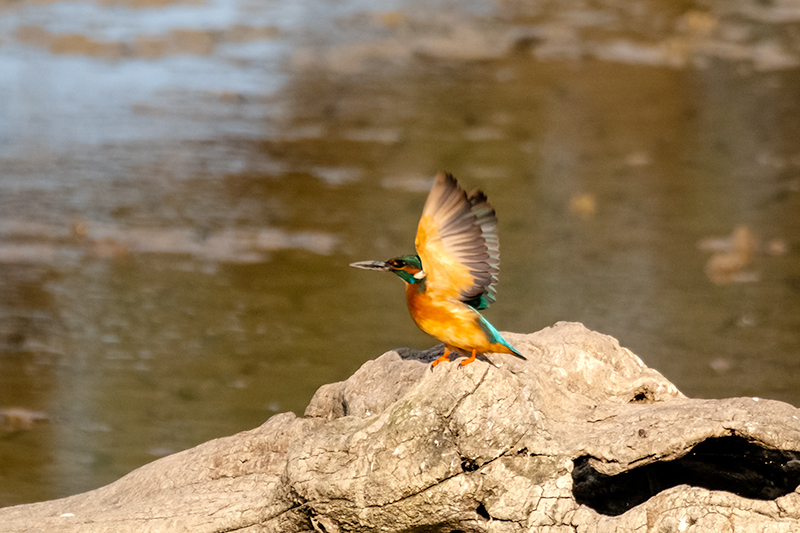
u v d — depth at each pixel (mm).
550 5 41938
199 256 17812
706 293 16203
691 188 21844
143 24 36250
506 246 18188
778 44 36094
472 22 38531
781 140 25578
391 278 17188
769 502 5668
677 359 13688
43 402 12352
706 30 37719
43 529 6934
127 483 7812
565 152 24453
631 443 5852
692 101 29375
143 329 14844
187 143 24641
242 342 14391
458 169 22953
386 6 40875
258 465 7723
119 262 17406
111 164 22891
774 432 5660
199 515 6793
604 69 32969
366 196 21125
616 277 16812
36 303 15672
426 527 6398
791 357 13805
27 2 37938
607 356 7469
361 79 31312
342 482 6305
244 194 21125
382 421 6367
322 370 13492
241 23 37094
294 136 25484
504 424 6273
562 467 6148
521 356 5984
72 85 29422
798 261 17656
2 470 10641
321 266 17469
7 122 25672
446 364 6469
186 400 12531
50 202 20234
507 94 29953
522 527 6168
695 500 5742
